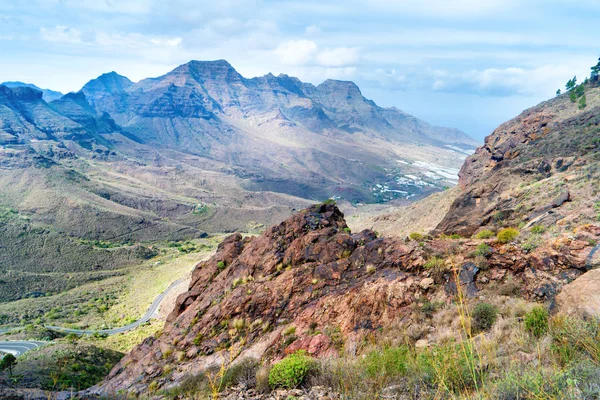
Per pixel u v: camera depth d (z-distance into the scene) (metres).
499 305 12.77
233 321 19.81
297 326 16.75
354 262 19.22
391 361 9.15
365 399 7.50
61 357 48.41
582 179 36.97
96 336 105.25
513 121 103.94
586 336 7.17
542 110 100.62
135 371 21.47
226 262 27.83
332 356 13.41
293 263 22.03
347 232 24.42
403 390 7.50
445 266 16.08
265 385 10.77
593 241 13.61
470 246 16.95
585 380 5.24
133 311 134.62
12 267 199.75
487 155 96.44
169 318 26.89
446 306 14.12
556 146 62.56
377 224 107.44
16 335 107.25
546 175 50.19
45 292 173.88
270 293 19.97
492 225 37.34
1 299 160.75
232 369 13.74
